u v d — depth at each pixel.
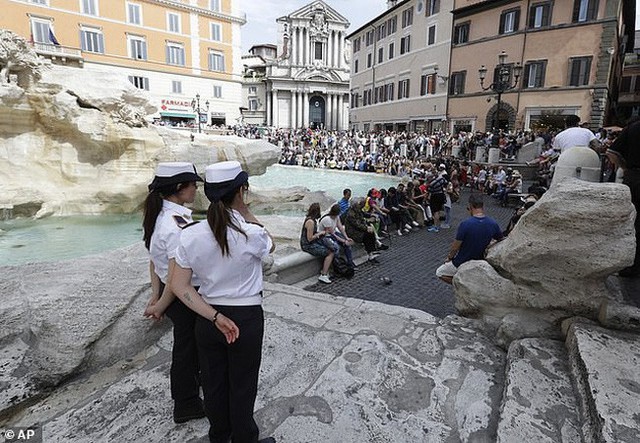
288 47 66.31
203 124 42.16
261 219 10.08
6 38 10.79
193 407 2.60
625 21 35.22
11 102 10.94
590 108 25.92
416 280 7.30
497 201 16.34
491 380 3.01
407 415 2.67
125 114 12.30
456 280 3.92
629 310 2.93
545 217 3.07
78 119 11.52
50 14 35.06
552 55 26.92
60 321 3.14
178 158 12.52
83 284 3.65
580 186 2.97
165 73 42.81
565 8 26.02
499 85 19.42
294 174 27.12
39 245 9.15
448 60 33.78
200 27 44.41
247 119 71.88
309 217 7.10
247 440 2.19
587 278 3.12
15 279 3.80
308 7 64.12
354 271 7.64
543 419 2.34
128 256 4.57
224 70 47.09
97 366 3.16
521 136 24.86
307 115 67.19
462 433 2.48
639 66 43.53
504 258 3.43
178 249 2.03
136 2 39.66
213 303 2.06
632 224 2.89
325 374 3.09
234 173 2.05
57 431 2.53
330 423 2.59
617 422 2.02
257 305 2.13
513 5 28.31
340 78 67.62
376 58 45.28
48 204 11.30
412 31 38.12
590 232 2.94
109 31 38.53
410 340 3.59
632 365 2.49
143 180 12.20
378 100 45.41
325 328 3.81
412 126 39.19
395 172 24.20
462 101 32.94
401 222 11.17
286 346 3.49
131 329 3.41
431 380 3.02
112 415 2.67
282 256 7.04
